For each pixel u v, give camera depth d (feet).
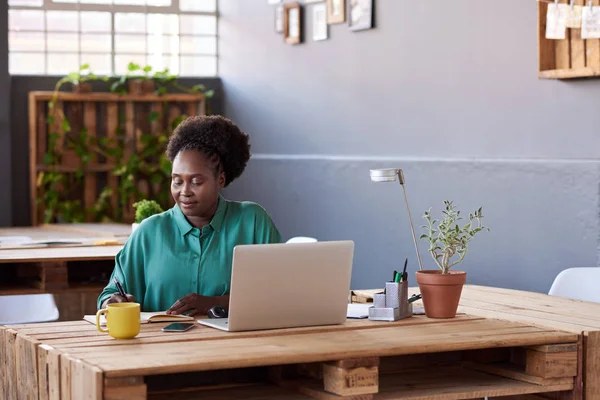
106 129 27.20
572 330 9.41
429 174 18.81
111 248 16.29
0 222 26.22
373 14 20.83
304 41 23.73
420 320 9.88
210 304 10.16
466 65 17.93
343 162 21.91
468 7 17.81
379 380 9.44
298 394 8.76
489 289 12.91
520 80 16.57
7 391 9.31
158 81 27.55
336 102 22.45
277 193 24.95
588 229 14.99
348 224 21.77
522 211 16.38
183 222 10.57
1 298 15.42
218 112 27.89
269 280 9.02
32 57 27.12
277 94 25.14
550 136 15.92
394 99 20.21
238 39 27.02
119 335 8.66
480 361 10.05
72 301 18.44
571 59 15.30
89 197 27.12
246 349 8.18
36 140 26.66
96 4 27.53
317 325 9.44
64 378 7.86
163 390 9.19
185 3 28.07
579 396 9.30
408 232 19.53
